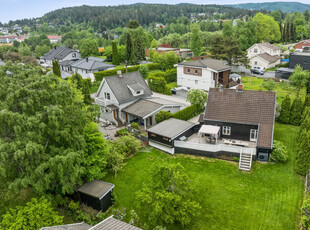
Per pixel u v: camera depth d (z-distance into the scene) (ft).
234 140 99.55
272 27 365.40
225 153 95.09
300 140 91.61
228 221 67.97
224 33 321.32
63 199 75.41
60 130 67.15
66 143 73.00
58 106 67.10
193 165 92.58
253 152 90.94
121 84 133.69
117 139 110.83
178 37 416.26
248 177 84.12
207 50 373.20
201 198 76.48
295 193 75.87
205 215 70.38
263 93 99.50
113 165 88.02
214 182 82.94
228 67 169.89
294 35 429.79
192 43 293.43
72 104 76.18
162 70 254.06
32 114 65.31
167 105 125.80
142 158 99.09
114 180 87.15
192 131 109.70
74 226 60.34
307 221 61.26
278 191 77.15
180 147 99.91
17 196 73.67
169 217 62.90
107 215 73.31
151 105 125.08
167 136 98.43
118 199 78.74
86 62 248.52
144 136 110.22
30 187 79.10
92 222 69.67
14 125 58.75
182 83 187.21
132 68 235.61
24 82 70.44
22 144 58.80
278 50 276.41
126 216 72.28
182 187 69.62
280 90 172.76
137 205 75.72
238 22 323.78
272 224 65.98
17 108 65.72
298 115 118.11
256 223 66.74
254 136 97.76
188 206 65.41
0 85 64.80
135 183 85.10
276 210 70.23
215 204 73.97
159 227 62.03
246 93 101.71
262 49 267.39
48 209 63.16
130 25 415.44
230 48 205.98
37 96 64.49
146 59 306.35
